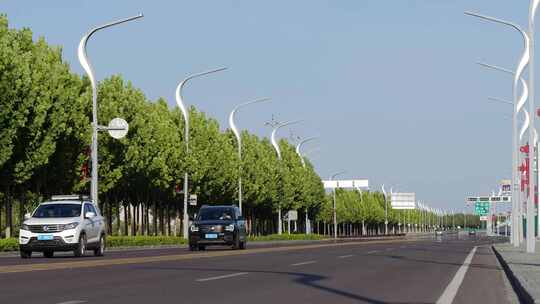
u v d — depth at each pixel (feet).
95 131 171.63
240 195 290.15
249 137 358.64
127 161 220.23
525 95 225.56
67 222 118.01
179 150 245.04
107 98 217.15
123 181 223.51
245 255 127.75
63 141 184.55
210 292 59.36
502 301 58.65
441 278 79.82
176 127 258.16
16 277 72.64
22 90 163.63
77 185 193.77
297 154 420.77
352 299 55.67
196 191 272.31
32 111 167.84
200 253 138.51
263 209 379.96
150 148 229.04
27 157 170.40
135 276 75.00
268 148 405.80
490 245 235.40
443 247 197.57
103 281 68.54
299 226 512.22
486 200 520.42
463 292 64.90
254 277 75.46
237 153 308.81
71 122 183.73
